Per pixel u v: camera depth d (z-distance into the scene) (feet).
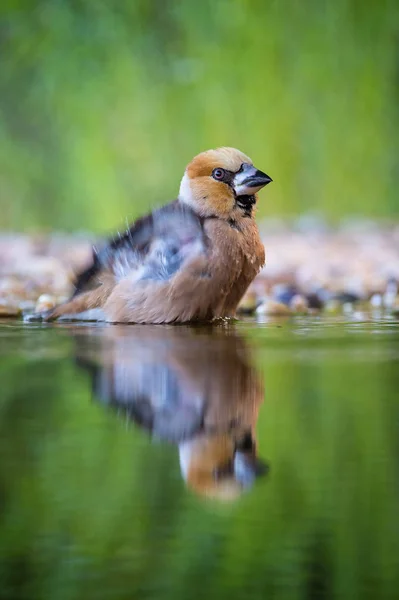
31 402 23.77
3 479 18.03
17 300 47.21
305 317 41.81
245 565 15.42
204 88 78.48
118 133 78.69
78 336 34.40
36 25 81.20
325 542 15.71
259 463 18.98
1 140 81.00
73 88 80.07
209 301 37.06
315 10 79.71
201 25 79.30
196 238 36.76
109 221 78.28
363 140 80.12
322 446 20.06
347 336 34.86
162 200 78.02
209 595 14.83
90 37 80.38
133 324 37.65
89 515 16.52
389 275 56.18
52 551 15.66
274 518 16.39
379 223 79.15
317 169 79.25
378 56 80.89
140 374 27.07
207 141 77.92
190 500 17.11
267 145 78.28
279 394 24.53
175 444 20.29
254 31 78.95
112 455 19.49
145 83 79.20
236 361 29.32
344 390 25.05
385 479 17.99
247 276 38.01
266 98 78.48
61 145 79.97
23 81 81.25
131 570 15.19
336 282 52.95
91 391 25.03
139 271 37.73
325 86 79.61
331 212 79.51
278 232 75.61
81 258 63.05
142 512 16.74
